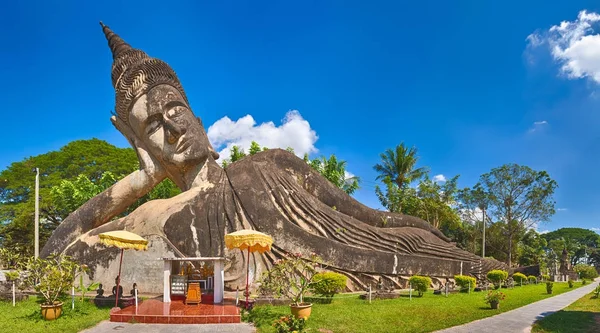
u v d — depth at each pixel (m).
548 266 53.31
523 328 10.50
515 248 45.44
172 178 17.56
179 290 12.59
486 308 13.45
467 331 9.89
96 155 36.44
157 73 17.23
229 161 32.28
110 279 14.49
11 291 13.12
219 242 14.92
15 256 14.86
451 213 39.06
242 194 15.75
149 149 17.36
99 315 10.75
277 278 12.06
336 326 9.78
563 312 13.34
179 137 16.50
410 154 42.25
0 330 9.23
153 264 14.41
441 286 18.53
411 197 37.75
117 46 18.39
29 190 34.50
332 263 15.66
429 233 19.86
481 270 21.03
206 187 16.03
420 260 17.91
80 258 14.80
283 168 18.66
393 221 19.73
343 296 14.29
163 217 14.95
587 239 96.25
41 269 11.36
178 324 9.86
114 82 17.94
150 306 11.37
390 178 41.56
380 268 16.53
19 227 32.53
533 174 42.41
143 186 17.28
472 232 45.44
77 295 13.28
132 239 11.40
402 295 15.36
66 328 9.41
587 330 10.38
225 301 12.22
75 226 16.38
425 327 10.03
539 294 19.83
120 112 17.52
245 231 11.65
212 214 15.30
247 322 10.09
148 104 16.77
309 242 15.58
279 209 16.14
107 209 16.92
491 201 43.50
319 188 18.67
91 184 27.12
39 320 10.20
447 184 43.09
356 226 17.12
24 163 35.84
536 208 41.84
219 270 12.05
